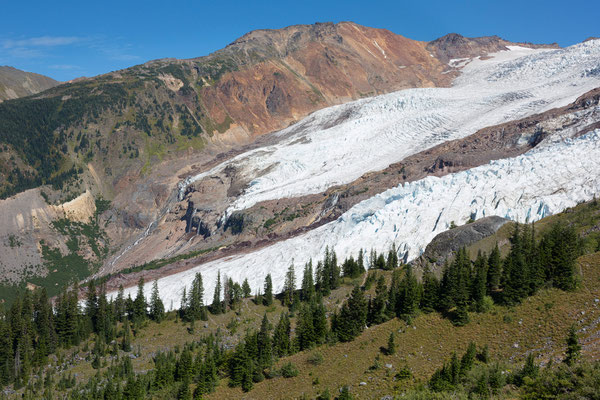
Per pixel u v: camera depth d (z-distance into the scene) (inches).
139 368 4409.5
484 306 3467.0
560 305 3240.7
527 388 2628.0
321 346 3791.8
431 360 3230.8
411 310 3686.0
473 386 2800.2
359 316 3752.5
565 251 3479.3
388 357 3385.8
